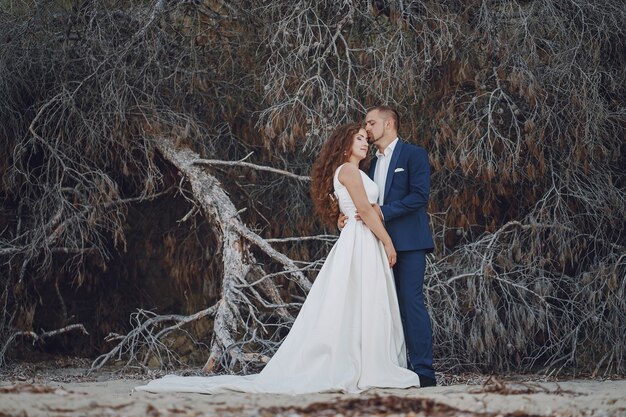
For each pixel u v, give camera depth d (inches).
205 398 229.8
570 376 349.7
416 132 385.7
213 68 399.9
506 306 365.4
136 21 386.3
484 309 349.7
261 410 198.1
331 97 370.3
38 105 386.0
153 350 383.9
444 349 353.7
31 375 345.4
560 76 361.1
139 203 418.0
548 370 362.6
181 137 376.5
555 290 368.2
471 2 369.7
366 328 262.4
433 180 390.3
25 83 382.0
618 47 378.6
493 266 366.9
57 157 374.9
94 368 345.4
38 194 402.0
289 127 368.8
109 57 370.3
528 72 352.8
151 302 435.8
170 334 418.9
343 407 204.4
